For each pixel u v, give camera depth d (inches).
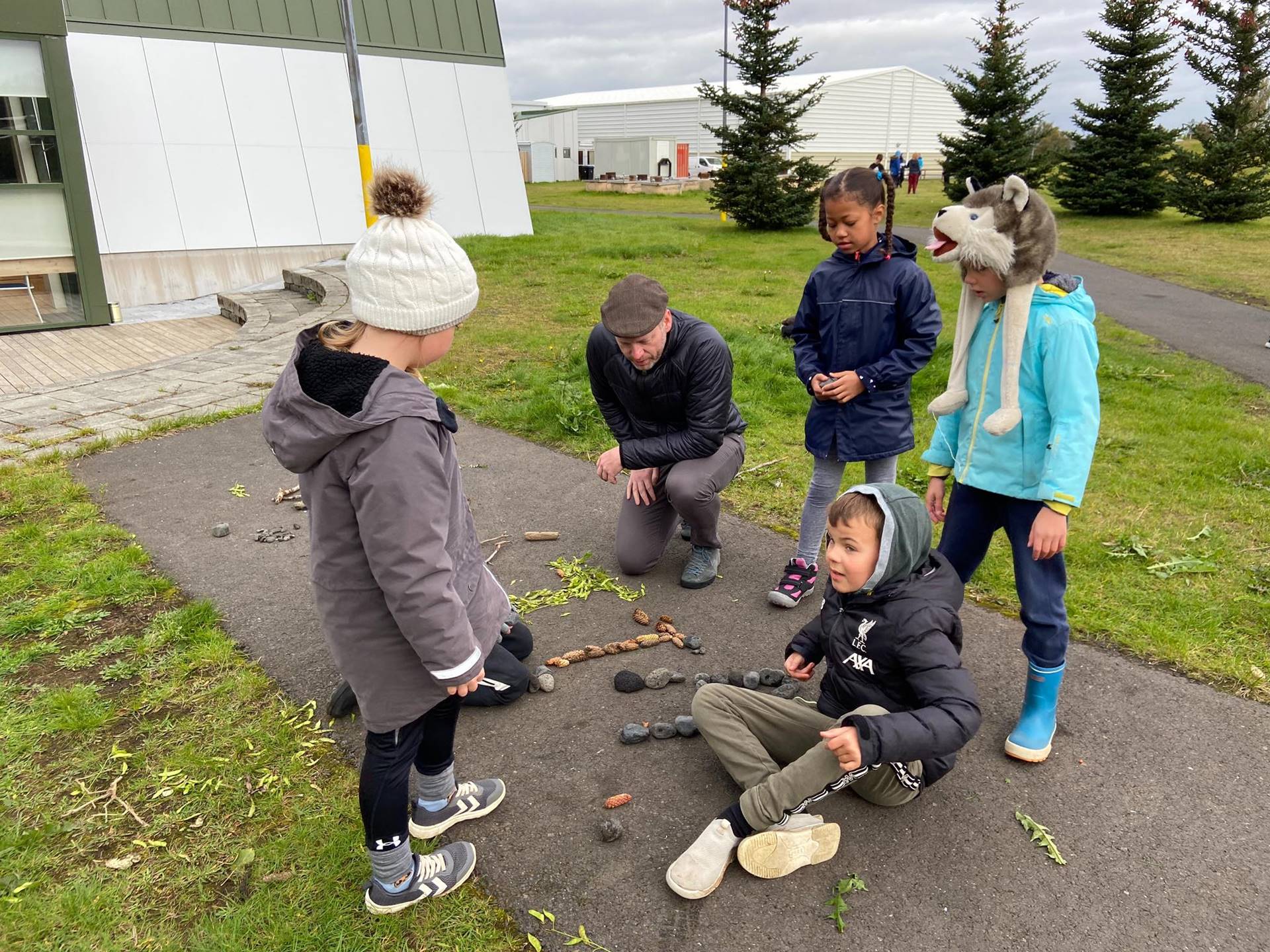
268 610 152.9
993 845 102.3
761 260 618.8
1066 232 823.7
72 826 103.3
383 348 77.5
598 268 564.7
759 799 95.6
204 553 174.4
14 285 436.1
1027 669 128.8
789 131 816.3
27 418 260.4
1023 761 115.6
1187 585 161.2
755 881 97.2
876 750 86.4
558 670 137.6
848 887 95.2
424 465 74.1
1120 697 129.1
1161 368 338.0
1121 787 111.7
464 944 88.7
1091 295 512.7
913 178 1316.4
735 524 191.8
